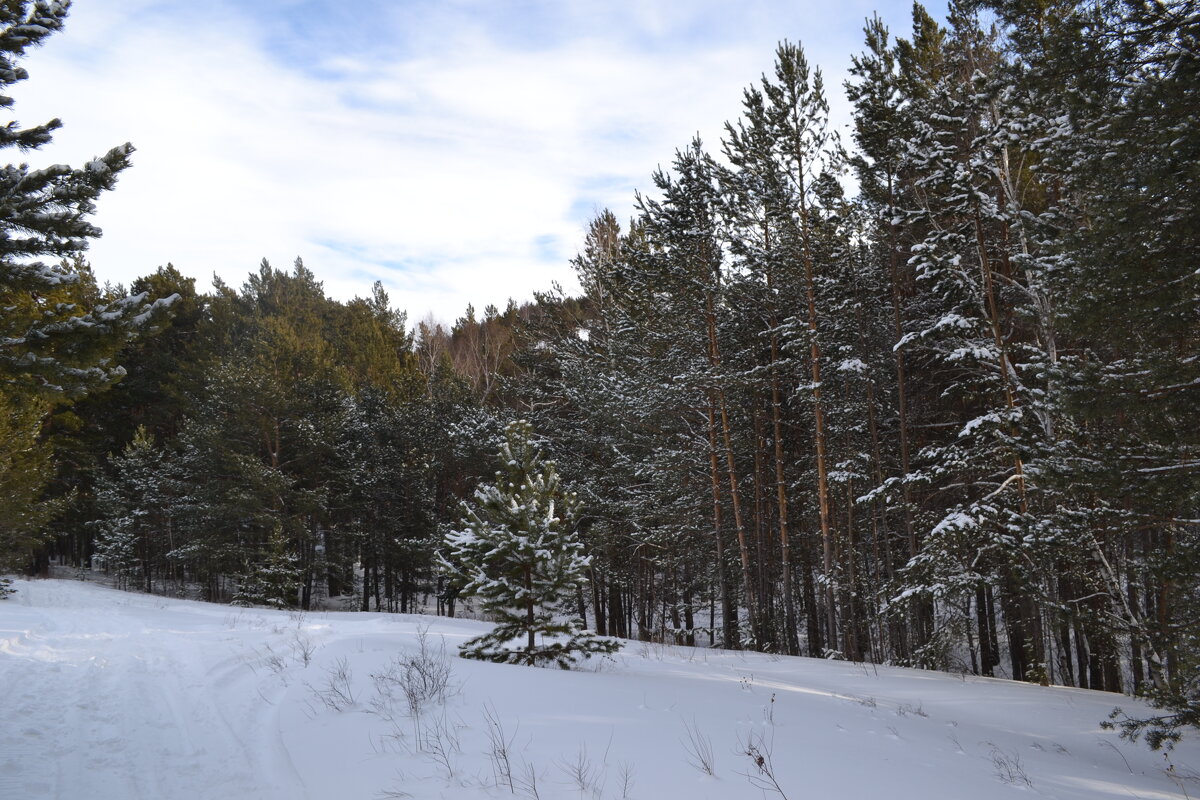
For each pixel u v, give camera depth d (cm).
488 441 3469
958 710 1220
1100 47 902
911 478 1806
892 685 1438
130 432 4091
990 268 1953
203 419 3472
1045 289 1456
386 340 5456
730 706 903
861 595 2284
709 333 2477
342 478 3631
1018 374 1791
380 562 4000
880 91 1988
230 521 3384
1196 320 855
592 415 2889
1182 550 873
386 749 667
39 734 736
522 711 782
